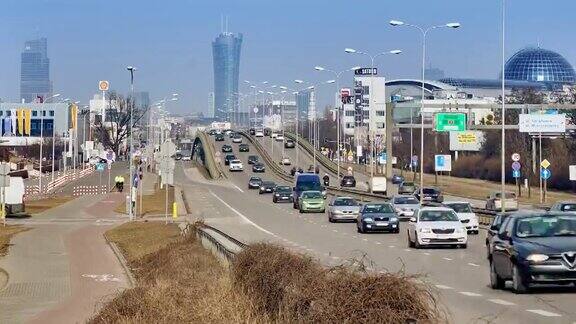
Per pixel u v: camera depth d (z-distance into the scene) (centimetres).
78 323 2120
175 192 10725
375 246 4228
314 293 1321
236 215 7450
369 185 10794
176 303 1847
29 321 2200
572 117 10875
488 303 2103
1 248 4666
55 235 5572
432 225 4031
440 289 2416
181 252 3284
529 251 2219
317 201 7762
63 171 14012
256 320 1506
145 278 2842
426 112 11625
